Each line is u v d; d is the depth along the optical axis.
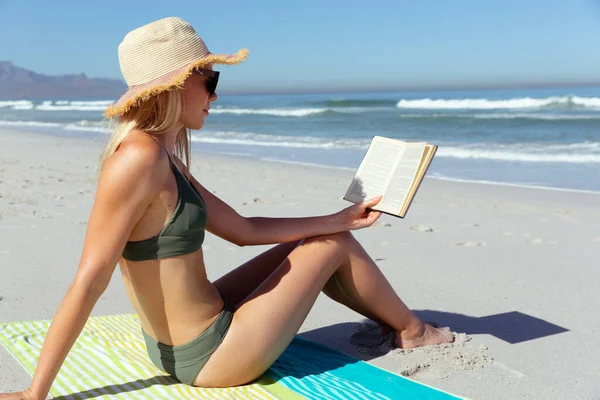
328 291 3.05
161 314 2.50
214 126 23.84
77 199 7.56
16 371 2.85
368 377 2.81
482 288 4.42
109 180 2.19
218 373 2.58
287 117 28.53
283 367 2.91
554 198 8.22
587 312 3.91
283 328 2.61
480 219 6.92
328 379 2.77
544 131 17.59
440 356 3.13
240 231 2.79
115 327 3.40
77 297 2.19
